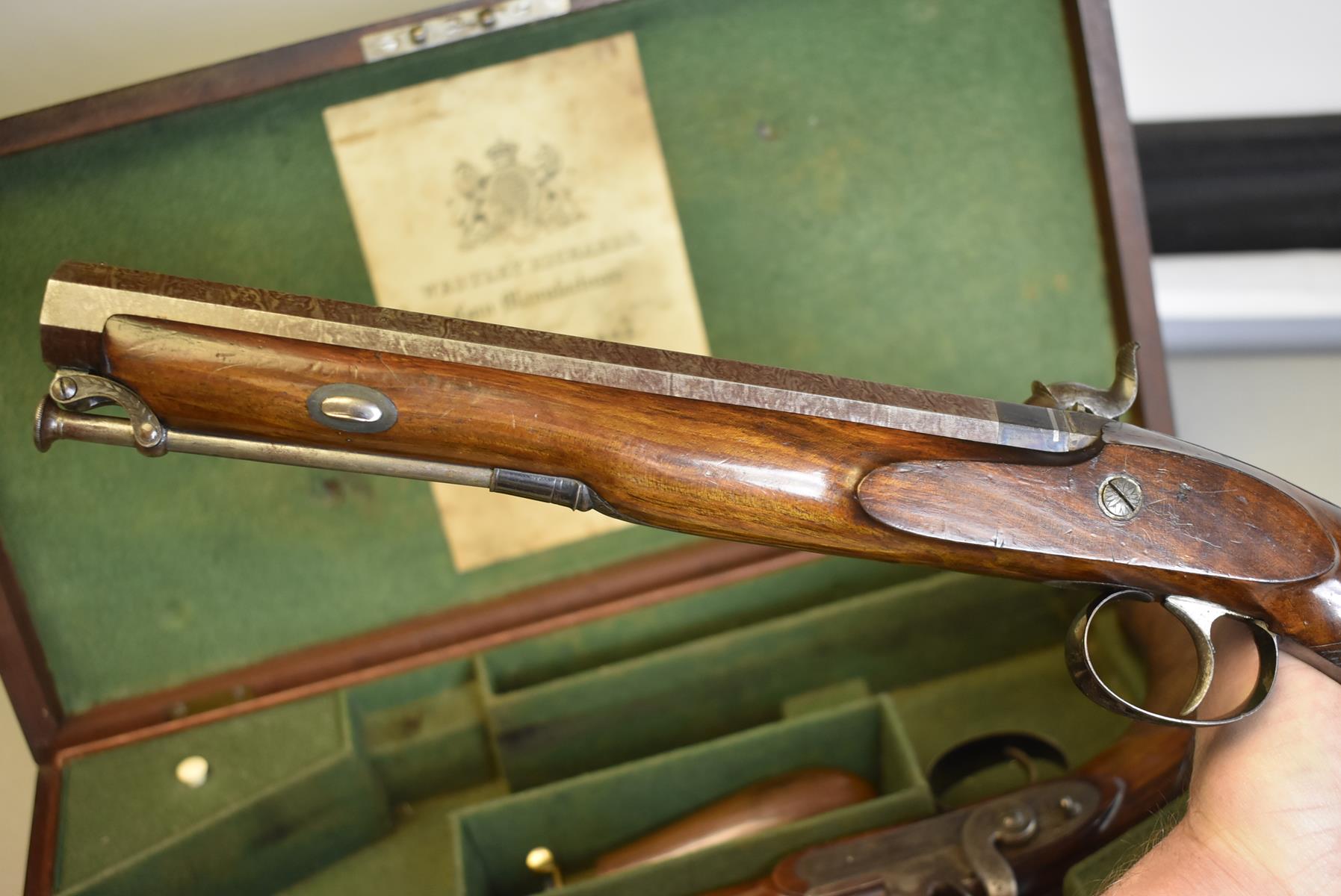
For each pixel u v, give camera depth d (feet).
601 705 6.54
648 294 6.63
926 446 4.01
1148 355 6.73
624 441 3.92
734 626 6.99
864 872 5.30
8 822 6.72
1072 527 4.04
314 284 6.33
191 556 6.49
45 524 6.28
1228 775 4.26
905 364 6.89
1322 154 8.57
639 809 6.20
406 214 6.31
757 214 6.62
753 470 3.98
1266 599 4.14
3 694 7.11
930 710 6.95
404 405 3.79
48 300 3.56
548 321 6.59
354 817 6.43
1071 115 6.65
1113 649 6.79
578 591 6.76
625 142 6.41
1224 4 8.36
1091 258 6.83
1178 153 8.65
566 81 6.28
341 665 6.62
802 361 6.84
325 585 6.67
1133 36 8.49
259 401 3.71
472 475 4.02
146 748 6.39
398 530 6.66
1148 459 4.06
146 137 5.92
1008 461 4.02
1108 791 5.38
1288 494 4.12
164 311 3.61
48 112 5.76
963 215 6.73
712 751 6.11
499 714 6.38
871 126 6.57
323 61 5.97
